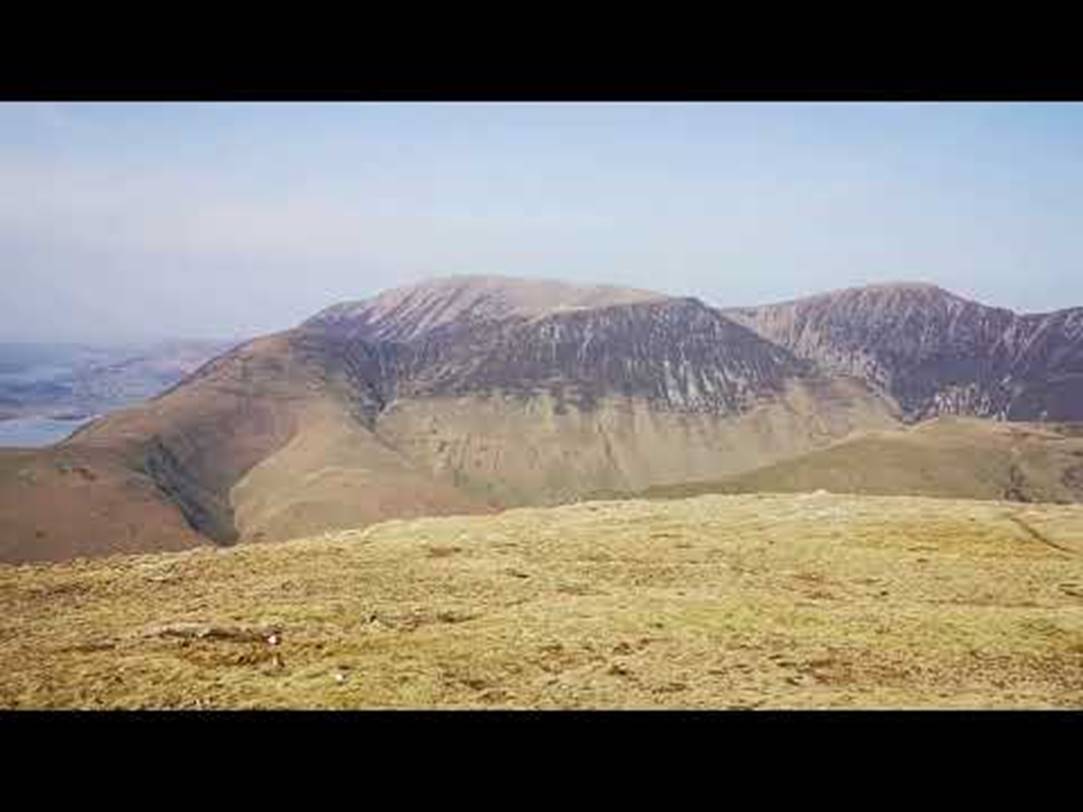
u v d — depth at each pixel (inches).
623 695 643.5
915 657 748.0
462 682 658.8
